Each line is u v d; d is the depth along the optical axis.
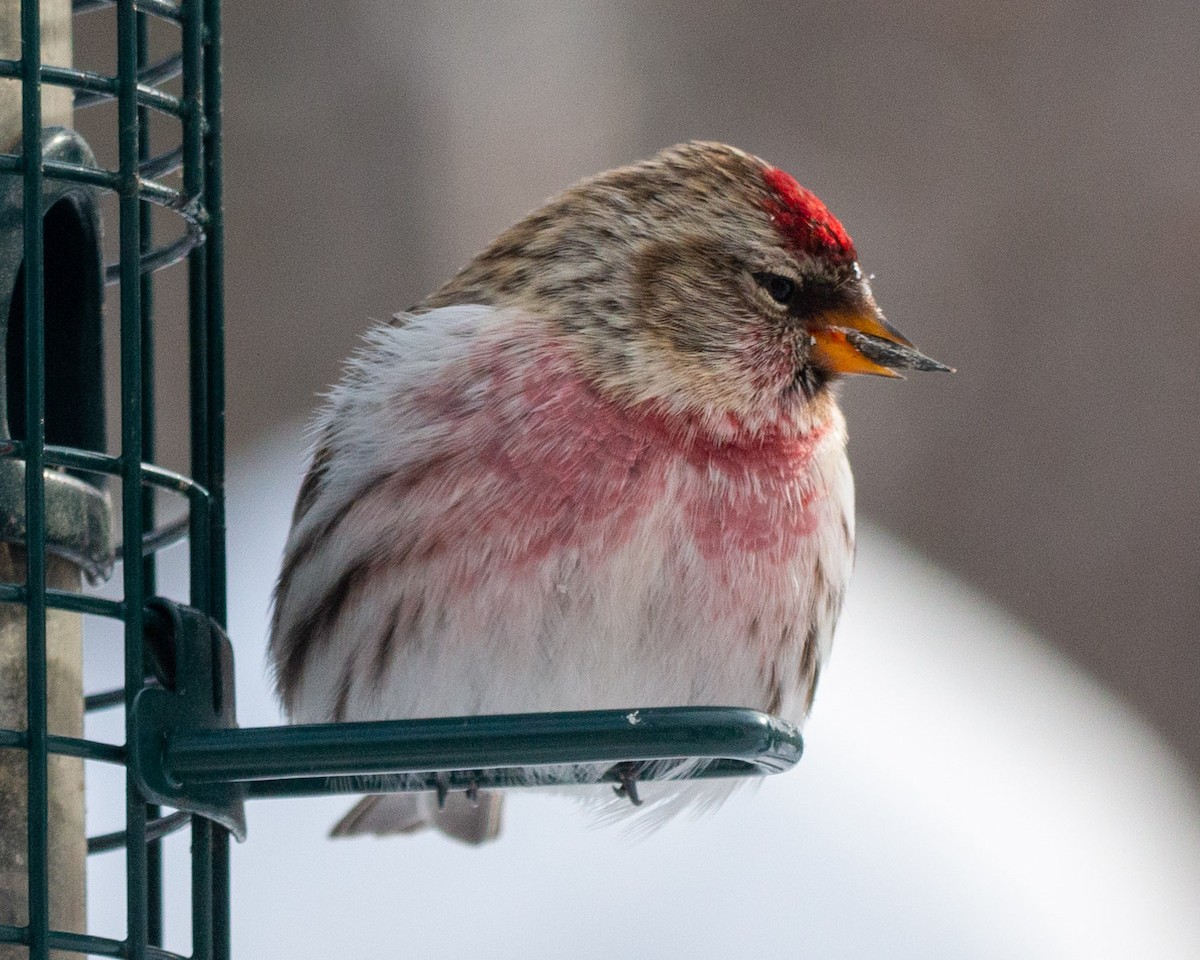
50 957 8.38
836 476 9.91
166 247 9.45
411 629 9.17
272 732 8.12
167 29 15.90
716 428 9.53
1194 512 17.20
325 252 17.64
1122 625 16.91
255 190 17.67
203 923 8.79
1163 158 18.39
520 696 9.15
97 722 11.69
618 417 9.41
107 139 15.91
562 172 18.27
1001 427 17.64
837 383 10.05
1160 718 16.58
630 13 19.00
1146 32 18.84
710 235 9.86
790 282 9.91
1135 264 18.12
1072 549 17.19
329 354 17.34
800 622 9.62
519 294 9.80
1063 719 15.59
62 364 9.21
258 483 15.48
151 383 9.89
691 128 18.81
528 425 9.30
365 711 9.32
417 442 9.30
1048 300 18.08
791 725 7.96
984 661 15.76
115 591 11.64
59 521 8.83
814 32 19.14
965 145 18.70
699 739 7.71
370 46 18.22
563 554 9.15
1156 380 17.69
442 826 12.42
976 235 18.42
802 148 18.77
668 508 9.32
